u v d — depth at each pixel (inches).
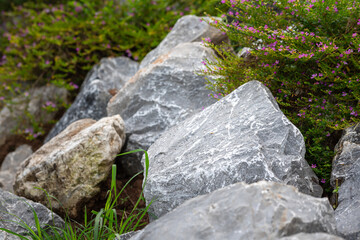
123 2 258.1
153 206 118.0
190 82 167.5
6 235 117.1
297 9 132.3
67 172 145.7
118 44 241.0
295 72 132.6
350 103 127.5
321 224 84.2
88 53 237.0
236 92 131.7
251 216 82.2
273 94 137.3
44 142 214.8
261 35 130.3
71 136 163.9
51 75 249.4
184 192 113.3
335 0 123.0
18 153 218.8
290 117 131.2
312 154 125.0
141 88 175.8
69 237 116.3
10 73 248.4
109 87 213.5
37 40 255.9
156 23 231.6
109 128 151.2
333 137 130.1
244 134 116.0
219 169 109.5
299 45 128.3
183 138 129.4
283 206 83.5
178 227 85.1
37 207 129.9
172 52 180.7
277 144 111.8
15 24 297.4
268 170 105.5
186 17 206.4
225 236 80.6
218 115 129.1
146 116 170.1
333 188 118.6
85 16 262.8
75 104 211.5
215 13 215.0
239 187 90.0
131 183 162.2
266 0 138.9
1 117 238.4
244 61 144.2
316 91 133.3
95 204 152.2
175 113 164.6
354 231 94.4
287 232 80.0
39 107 239.8
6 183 198.4
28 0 306.0
